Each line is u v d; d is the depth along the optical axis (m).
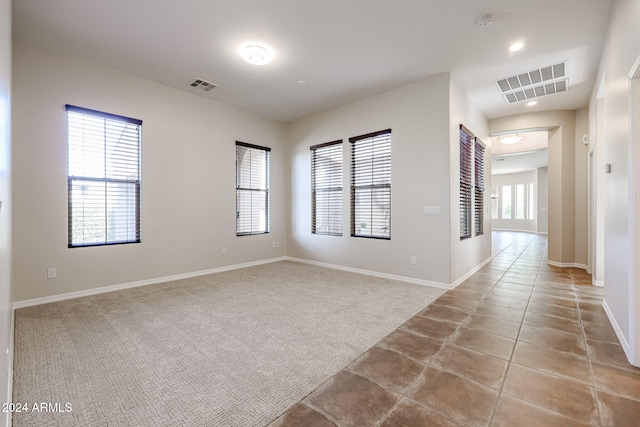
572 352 2.14
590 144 4.59
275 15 2.68
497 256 6.29
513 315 2.86
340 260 5.00
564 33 2.94
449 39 3.06
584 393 1.69
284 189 5.91
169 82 4.05
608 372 1.89
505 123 5.51
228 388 1.74
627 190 2.15
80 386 1.75
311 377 1.85
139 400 1.63
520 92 4.40
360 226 4.80
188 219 4.41
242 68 3.66
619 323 2.36
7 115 1.63
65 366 1.96
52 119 3.25
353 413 1.53
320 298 3.39
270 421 1.48
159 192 4.09
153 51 3.28
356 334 2.45
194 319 2.77
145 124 3.96
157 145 4.07
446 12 2.65
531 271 4.80
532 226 12.45
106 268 3.63
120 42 3.10
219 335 2.43
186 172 4.38
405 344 2.27
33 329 2.53
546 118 5.24
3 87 1.27
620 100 2.37
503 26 2.84
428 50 3.27
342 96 4.55
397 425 1.45
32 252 3.13
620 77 2.37
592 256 4.32
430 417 1.50
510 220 13.35
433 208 3.91
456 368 1.94
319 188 5.40
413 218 4.09
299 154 5.67
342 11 2.63
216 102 4.75
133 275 3.85
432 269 3.92
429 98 3.93
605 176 2.92
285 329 2.55
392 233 4.32
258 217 5.48
